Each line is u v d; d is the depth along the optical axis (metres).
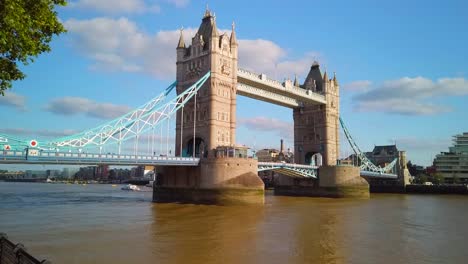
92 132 61.75
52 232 37.84
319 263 27.39
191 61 83.81
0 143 50.62
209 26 84.69
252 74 87.81
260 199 70.00
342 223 47.16
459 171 166.38
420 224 47.47
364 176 130.75
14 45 19.59
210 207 64.62
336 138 115.75
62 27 21.88
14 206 63.62
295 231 40.50
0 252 16.86
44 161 54.16
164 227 41.81
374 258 29.19
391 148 161.88
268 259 28.31
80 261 27.02
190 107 82.81
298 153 117.00
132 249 30.86
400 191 140.88
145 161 64.69
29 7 19.92
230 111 82.00
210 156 76.31
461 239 37.41
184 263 26.89
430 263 28.12
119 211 56.59
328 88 113.75
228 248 31.70
